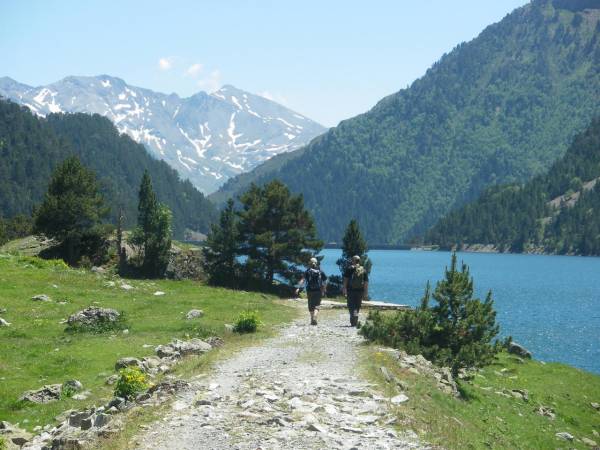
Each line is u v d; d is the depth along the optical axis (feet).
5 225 379.76
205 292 145.59
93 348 81.15
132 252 191.42
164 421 41.88
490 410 74.38
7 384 65.87
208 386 51.16
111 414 47.75
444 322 83.87
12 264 150.92
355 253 173.68
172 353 75.77
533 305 304.09
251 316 90.94
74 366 73.10
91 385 66.39
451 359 80.43
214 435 38.65
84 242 194.90
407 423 43.47
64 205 185.37
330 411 44.27
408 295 326.85
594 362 159.22
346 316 114.21
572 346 182.80
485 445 50.96
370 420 42.91
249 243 178.09
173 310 113.60
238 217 186.39
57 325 95.20
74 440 40.01
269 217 177.58
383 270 592.60
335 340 78.23
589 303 314.14
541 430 75.25
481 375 97.35
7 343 82.33
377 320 81.10
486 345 82.43
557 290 394.52
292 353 67.77
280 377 54.54
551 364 119.44
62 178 193.98
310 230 181.57
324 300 152.87
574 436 78.64
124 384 55.98
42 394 62.54
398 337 81.10
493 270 622.54
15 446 48.78
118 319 97.81
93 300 118.73
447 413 57.57
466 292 84.89
